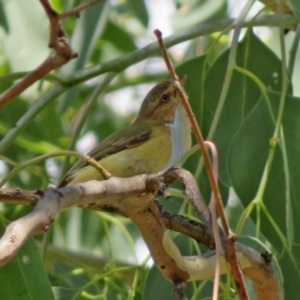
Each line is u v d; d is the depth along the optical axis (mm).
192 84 11461
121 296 10539
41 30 13133
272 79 11328
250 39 11367
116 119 17031
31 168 13883
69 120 17500
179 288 7520
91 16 12578
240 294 6055
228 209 13867
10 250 4867
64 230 15227
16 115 14242
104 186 6480
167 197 6867
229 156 10172
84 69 11297
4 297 7926
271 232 9672
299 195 9883
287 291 9414
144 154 10555
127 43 17125
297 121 10141
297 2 10414
